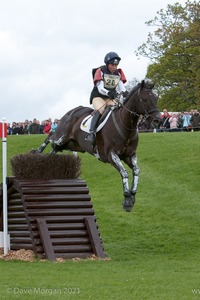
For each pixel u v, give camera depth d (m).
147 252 17.53
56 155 15.85
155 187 25.55
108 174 28.92
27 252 15.41
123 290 11.02
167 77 63.50
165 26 65.75
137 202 23.77
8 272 12.81
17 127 47.03
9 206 16.39
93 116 15.65
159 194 24.59
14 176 15.84
